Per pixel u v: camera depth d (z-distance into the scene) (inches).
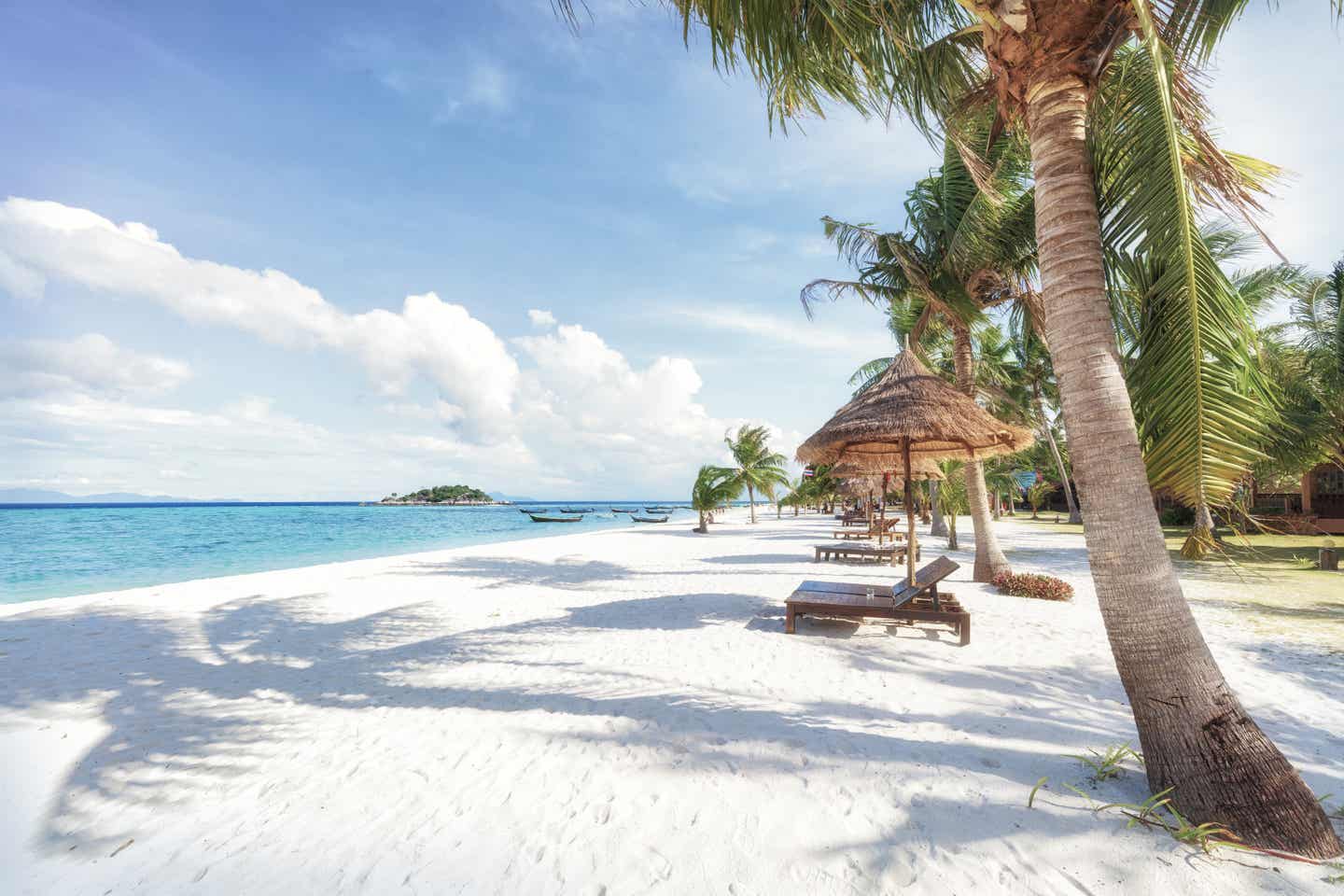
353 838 110.3
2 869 104.2
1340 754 136.0
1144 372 133.8
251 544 1085.8
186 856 106.7
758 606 326.6
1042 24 121.5
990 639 243.9
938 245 387.5
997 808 112.3
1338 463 544.1
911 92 154.4
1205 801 102.5
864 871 95.8
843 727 153.3
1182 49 139.1
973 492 404.8
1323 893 86.2
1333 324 532.1
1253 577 428.5
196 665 235.9
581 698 181.0
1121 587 114.1
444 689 195.6
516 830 111.3
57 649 263.9
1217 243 425.7
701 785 125.3
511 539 1236.5
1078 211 120.9
